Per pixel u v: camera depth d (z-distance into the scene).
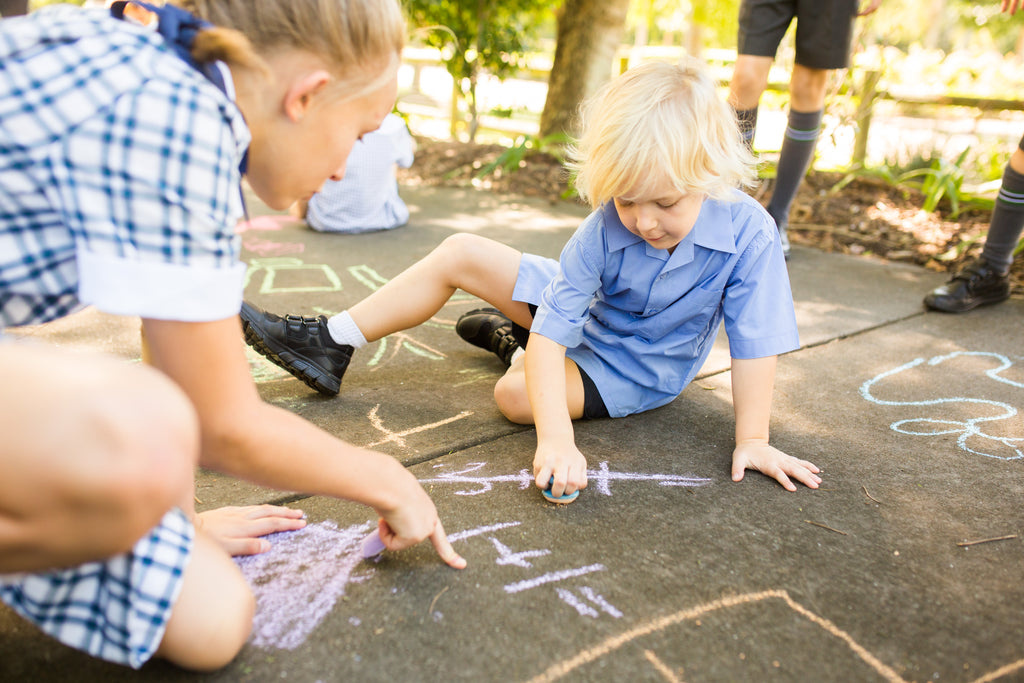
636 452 1.56
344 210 3.40
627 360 1.67
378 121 0.97
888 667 0.99
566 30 5.22
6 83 0.76
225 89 0.84
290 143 0.91
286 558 1.18
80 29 0.81
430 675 0.95
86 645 0.87
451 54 5.81
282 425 0.92
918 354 2.19
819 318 2.49
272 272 2.78
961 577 1.18
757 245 1.50
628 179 1.28
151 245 0.79
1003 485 1.47
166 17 0.84
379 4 0.90
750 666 0.98
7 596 0.88
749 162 1.41
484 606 1.08
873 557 1.23
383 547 1.14
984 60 7.66
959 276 2.62
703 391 1.91
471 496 1.37
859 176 4.46
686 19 11.62
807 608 1.10
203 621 0.89
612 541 1.24
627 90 1.32
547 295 1.54
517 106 6.82
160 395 0.67
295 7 0.84
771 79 6.60
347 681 0.94
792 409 1.80
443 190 4.58
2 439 0.61
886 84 5.08
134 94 0.77
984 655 1.02
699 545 1.24
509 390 1.62
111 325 2.12
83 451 0.62
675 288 1.54
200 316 0.82
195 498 1.34
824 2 2.71
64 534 0.67
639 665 0.98
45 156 0.76
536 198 4.40
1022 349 2.24
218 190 0.83
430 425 1.65
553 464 1.35
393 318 1.75
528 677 0.95
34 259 0.83
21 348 0.65
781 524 1.31
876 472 1.51
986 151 4.93
